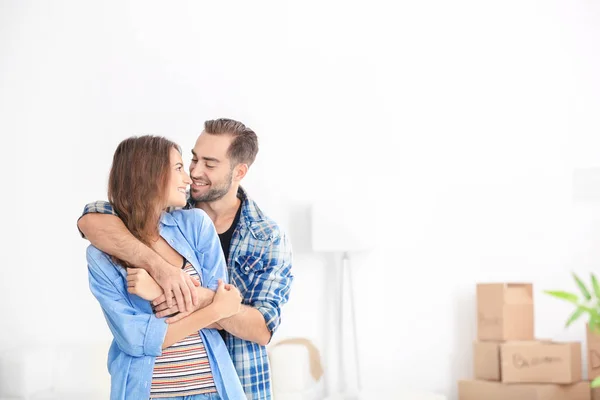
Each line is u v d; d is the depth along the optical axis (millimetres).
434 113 5465
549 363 4652
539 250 5320
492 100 5434
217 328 2299
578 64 5379
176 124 5445
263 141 5492
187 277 2125
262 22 5531
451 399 5340
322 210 5047
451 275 5387
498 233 5371
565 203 5309
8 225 5379
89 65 5457
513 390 4719
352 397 5309
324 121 5508
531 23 5434
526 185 5363
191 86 5473
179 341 2117
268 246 2584
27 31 5477
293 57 5531
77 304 5340
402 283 5422
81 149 5418
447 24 5500
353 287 5434
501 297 4863
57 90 5449
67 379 4793
